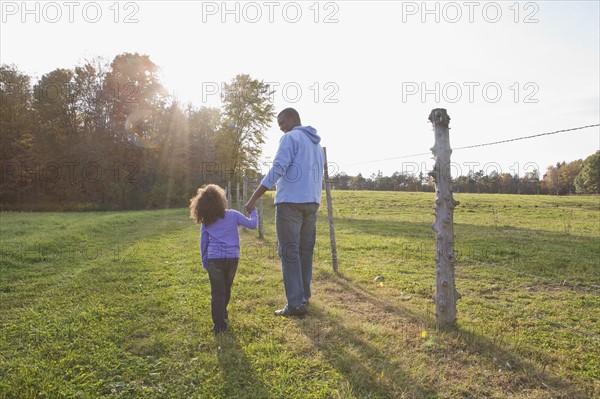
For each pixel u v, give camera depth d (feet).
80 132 111.14
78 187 107.55
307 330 12.73
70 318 13.83
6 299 16.43
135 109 113.50
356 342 11.80
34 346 11.58
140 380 9.72
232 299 16.22
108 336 12.23
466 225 49.83
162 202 111.14
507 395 8.95
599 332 13.10
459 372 9.98
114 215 64.69
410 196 105.50
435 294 13.07
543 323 13.79
